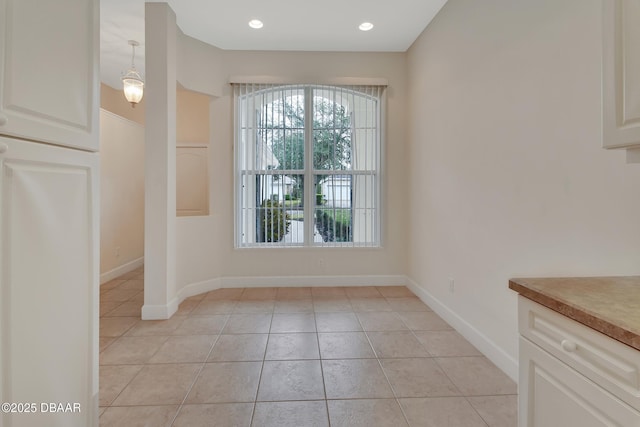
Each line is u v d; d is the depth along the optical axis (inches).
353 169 163.3
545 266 71.8
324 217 163.3
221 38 146.2
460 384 80.3
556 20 68.6
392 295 149.6
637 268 53.3
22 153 36.0
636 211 53.4
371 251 164.4
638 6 38.2
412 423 66.5
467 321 105.0
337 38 146.9
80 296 45.5
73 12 43.4
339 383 80.7
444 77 120.3
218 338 106.2
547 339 41.1
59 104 41.1
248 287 160.9
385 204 163.3
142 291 159.3
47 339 39.7
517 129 80.5
